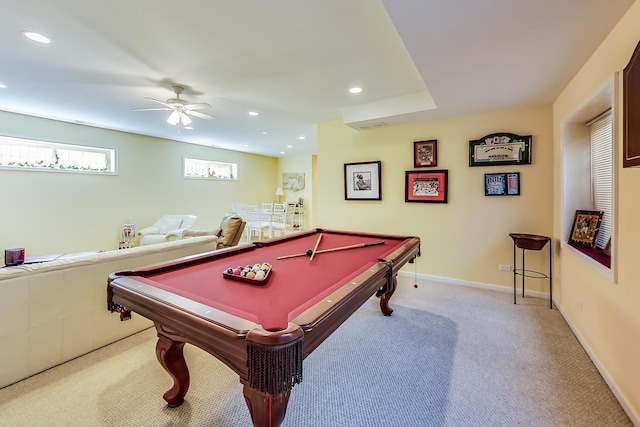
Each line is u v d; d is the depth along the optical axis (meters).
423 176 3.91
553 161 3.15
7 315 1.74
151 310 1.27
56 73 2.87
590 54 2.04
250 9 1.84
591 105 2.13
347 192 4.51
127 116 4.46
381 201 4.25
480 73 2.38
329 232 3.29
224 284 1.54
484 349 2.21
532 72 2.35
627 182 1.58
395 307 3.03
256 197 8.93
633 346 1.51
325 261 2.05
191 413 1.57
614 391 1.69
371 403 1.66
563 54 2.04
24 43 2.29
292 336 0.90
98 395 1.70
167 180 6.39
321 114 4.29
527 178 3.31
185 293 1.34
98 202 5.22
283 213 7.93
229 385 1.81
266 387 0.88
